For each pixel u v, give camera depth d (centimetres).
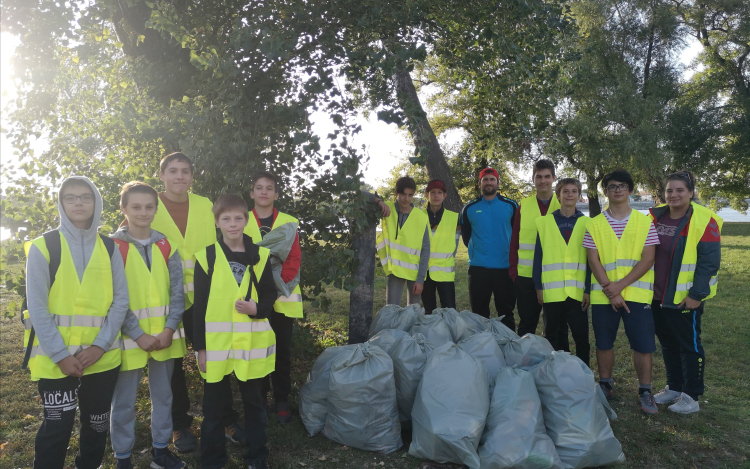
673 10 2070
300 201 430
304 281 426
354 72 375
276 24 372
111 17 400
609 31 1975
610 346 404
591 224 407
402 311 427
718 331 612
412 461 310
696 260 381
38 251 240
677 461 315
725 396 417
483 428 295
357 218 379
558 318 434
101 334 252
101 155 452
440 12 434
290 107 346
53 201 393
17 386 443
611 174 398
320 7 371
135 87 430
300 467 308
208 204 332
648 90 2069
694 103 2289
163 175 312
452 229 502
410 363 341
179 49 421
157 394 290
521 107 473
